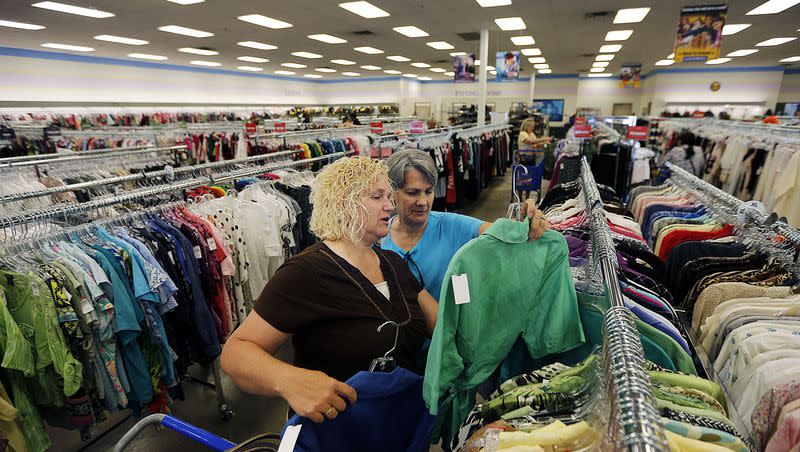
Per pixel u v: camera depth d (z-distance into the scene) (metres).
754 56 13.54
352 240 1.04
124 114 12.05
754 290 1.44
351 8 7.12
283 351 3.20
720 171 5.43
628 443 0.55
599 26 8.72
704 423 0.73
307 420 0.80
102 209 2.52
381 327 1.04
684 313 1.65
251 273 2.77
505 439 0.74
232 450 1.06
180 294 2.16
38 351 1.65
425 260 1.54
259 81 17.86
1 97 9.84
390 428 0.95
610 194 2.93
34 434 1.74
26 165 3.54
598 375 0.80
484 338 1.09
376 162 1.09
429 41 10.52
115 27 7.99
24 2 6.09
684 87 17.86
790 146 4.08
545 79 20.69
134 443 2.32
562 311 1.10
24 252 1.79
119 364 1.93
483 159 7.65
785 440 0.93
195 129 6.91
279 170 3.93
